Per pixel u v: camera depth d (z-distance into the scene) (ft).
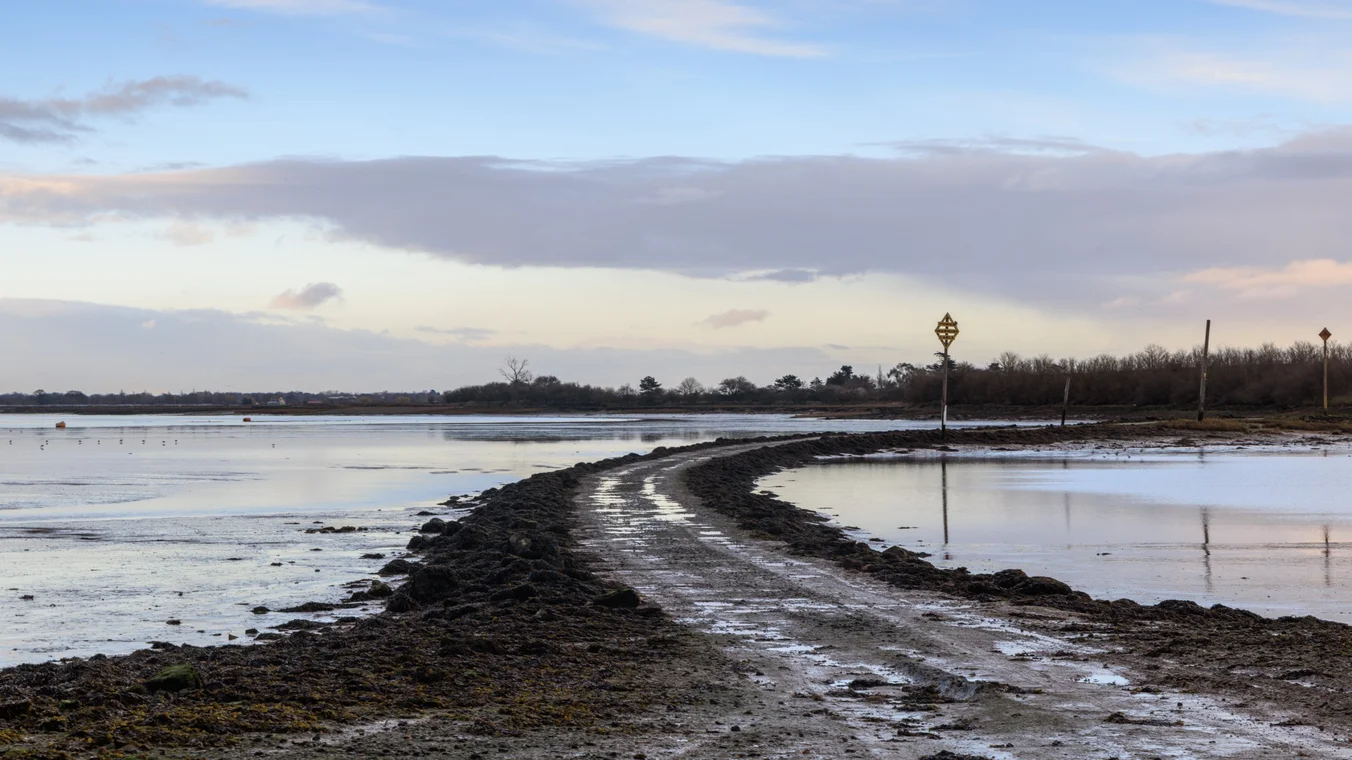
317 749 34.27
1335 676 44.65
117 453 263.08
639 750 34.91
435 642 52.34
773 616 61.00
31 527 111.45
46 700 39.14
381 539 104.32
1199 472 194.49
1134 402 549.54
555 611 60.44
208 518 121.29
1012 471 200.34
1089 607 63.57
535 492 132.05
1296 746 35.06
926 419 529.04
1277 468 204.54
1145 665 47.70
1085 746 35.37
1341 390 484.74
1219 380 519.60
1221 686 43.42
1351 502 139.03
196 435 383.65
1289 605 69.31
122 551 93.91
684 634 55.72
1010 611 62.39
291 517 122.93
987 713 39.75
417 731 36.65
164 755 33.22
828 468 212.43
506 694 42.11
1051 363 613.52
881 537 105.81
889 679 45.70
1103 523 116.88
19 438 358.02
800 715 39.63
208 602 70.03
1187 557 91.40
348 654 49.21
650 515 115.85
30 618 64.54
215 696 40.50
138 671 46.26
